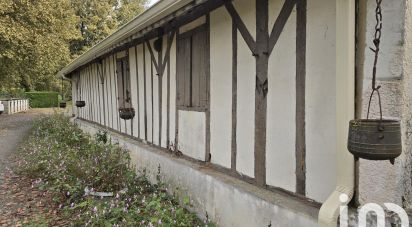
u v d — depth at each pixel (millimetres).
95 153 6469
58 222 4234
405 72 2098
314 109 2844
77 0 29266
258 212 3250
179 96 5219
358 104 2344
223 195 3789
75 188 4926
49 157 6629
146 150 6027
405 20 2066
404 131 2125
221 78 4102
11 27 12992
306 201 2957
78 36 19578
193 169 4434
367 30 2252
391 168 2146
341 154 2385
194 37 4688
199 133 4660
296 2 2992
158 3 3990
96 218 3902
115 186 5379
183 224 3783
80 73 13656
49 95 30969
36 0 14141
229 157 4008
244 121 3725
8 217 4465
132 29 5172
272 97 3311
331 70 2674
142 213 4266
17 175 6594
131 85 7445
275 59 3252
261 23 3416
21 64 15938
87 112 12445
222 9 4035
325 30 2715
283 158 3199
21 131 14062
